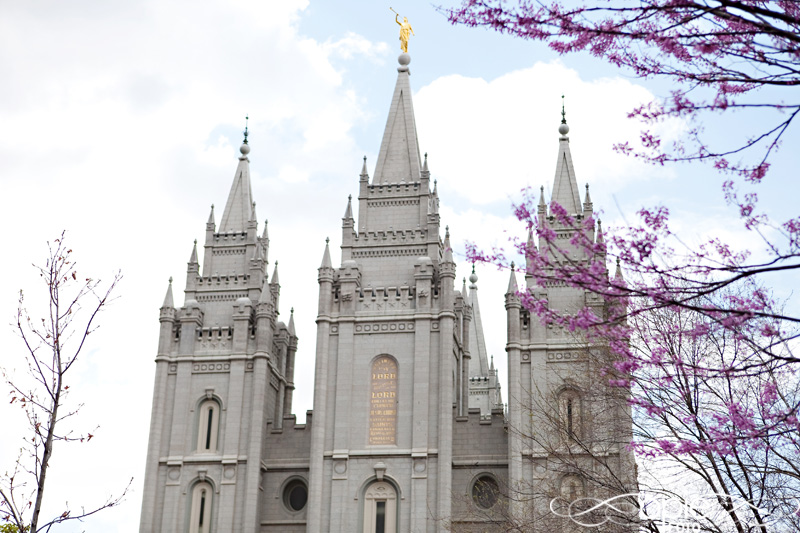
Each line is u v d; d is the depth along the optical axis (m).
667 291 18.12
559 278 19.12
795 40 16.80
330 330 75.69
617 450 60.34
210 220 84.62
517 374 70.94
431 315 74.75
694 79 17.75
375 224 79.62
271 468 76.00
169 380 78.12
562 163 79.31
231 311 80.94
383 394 73.50
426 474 70.44
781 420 21.14
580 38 18.23
